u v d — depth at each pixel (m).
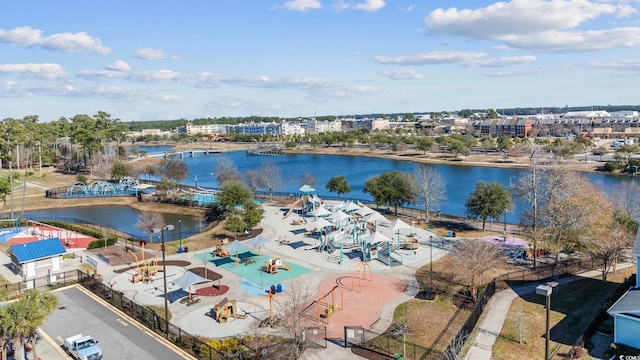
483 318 39.19
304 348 34.31
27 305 32.38
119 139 184.38
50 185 132.38
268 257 58.62
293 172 167.38
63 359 34.19
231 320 40.19
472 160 181.12
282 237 67.88
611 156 174.00
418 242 63.44
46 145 183.50
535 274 49.41
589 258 54.50
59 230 74.88
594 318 38.38
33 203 106.38
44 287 49.19
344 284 48.31
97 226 81.31
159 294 46.78
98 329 39.06
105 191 116.75
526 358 32.50
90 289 48.56
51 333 38.50
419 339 35.72
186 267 55.25
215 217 86.75
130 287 48.88
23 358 32.50
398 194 79.62
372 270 52.69
